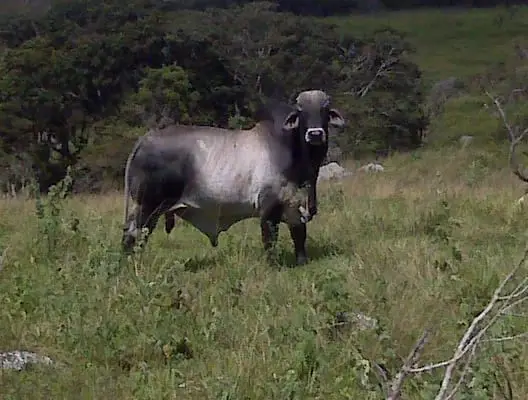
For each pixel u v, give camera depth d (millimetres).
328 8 134625
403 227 11820
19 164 40844
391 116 44750
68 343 6938
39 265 9523
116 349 6727
